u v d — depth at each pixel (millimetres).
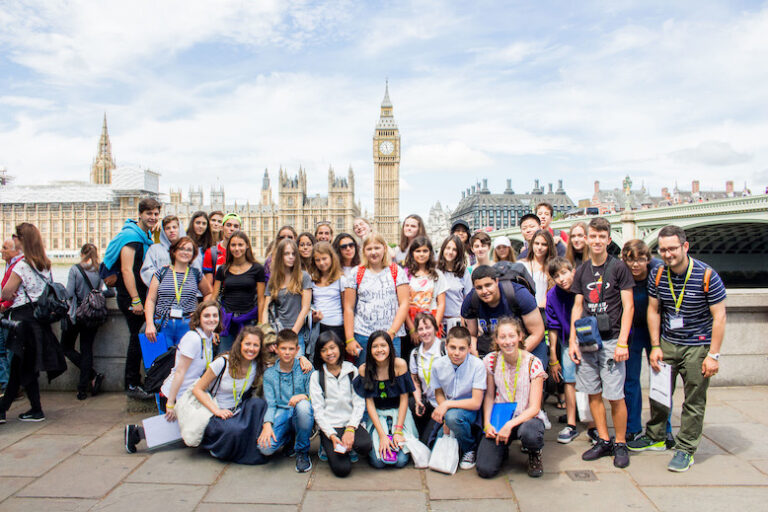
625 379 5852
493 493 4832
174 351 6570
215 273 7516
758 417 6754
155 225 7543
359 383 5500
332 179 123500
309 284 6551
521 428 5105
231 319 6828
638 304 5781
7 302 6691
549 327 6555
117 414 7133
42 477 5160
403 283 6297
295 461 5609
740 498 4680
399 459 5387
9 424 6719
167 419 5902
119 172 126938
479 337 6141
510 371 5488
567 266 6195
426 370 5941
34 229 6742
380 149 130125
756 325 8219
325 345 5434
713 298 5203
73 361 7887
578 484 4992
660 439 5781
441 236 192125
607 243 5801
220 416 5539
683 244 5281
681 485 4941
